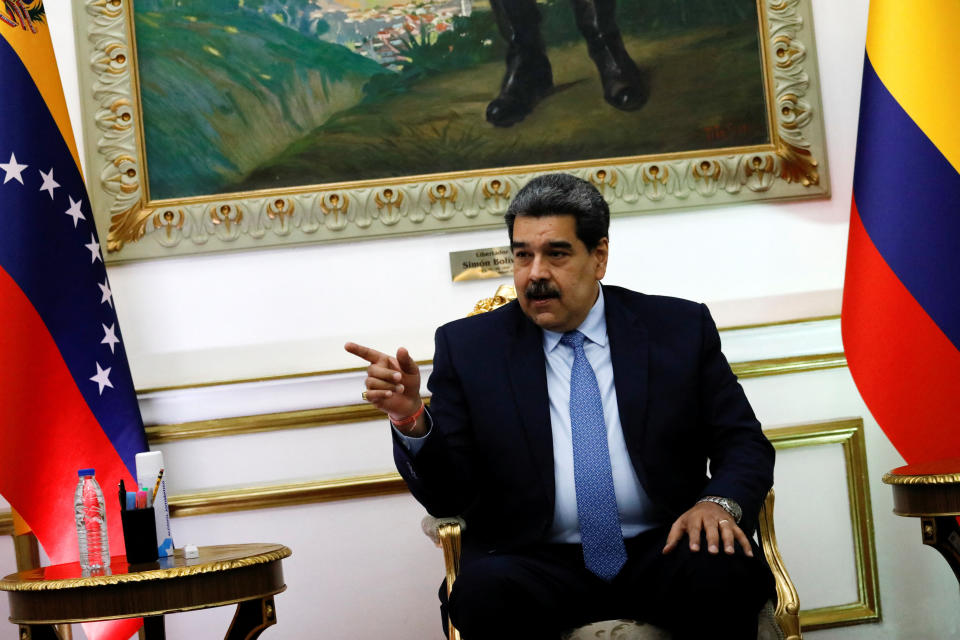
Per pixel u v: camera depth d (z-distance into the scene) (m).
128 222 3.21
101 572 2.14
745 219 3.36
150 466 2.38
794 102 3.38
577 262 2.21
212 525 3.06
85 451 2.73
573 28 3.34
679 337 2.30
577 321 2.27
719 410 2.27
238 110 3.27
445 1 3.31
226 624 3.05
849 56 3.42
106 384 2.80
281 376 3.12
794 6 3.40
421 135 3.30
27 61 2.83
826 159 3.38
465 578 2.00
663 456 2.20
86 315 2.80
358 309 3.26
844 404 3.24
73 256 2.81
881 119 2.93
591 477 2.17
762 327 3.21
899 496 2.40
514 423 2.22
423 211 3.26
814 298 3.35
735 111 3.38
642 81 3.35
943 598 3.19
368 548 3.10
